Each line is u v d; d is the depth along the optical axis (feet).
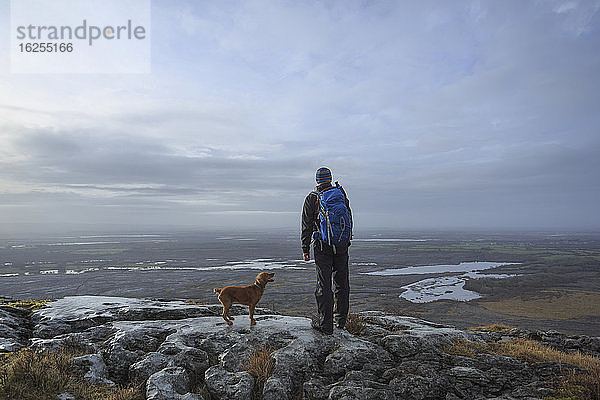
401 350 21.29
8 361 18.08
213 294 175.83
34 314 26.99
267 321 24.89
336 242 21.98
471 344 23.00
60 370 17.87
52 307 28.84
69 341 21.68
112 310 27.76
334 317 24.06
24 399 15.30
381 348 21.11
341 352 19.92
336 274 23.30
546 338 27.71
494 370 19.72
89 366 19.01
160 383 17.20
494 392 18.11
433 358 20.59
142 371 18.60
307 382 17.70
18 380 16.38
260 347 20.58
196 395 16.89
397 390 17.34
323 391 17.08
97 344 21.61
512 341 25.58
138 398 16.84
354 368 19.07
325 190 22.52
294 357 19.33
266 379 17.88
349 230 22.22
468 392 17.97
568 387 17.89
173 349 20.36
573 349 25.94
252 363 18.84
